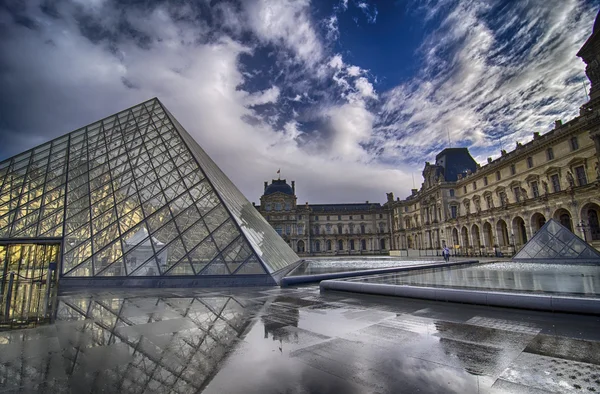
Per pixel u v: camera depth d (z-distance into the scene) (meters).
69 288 20.48
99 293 17.78
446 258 45.47
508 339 7.75
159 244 23.33
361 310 11.73
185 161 30.22
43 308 13.03
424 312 11.12
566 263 37.47
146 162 30.39
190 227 24.30
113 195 27.31
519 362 6.24
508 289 13.91
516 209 66.19
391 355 6.79
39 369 6.16
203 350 7.26
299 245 142.88
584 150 52.12
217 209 25.78
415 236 118.12
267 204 143.38
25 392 5.12
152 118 36.25
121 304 13.78
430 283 17.09
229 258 22.36
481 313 10.74
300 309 12.13
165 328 9.34
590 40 47.88
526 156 65.50
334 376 5.70
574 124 53.25
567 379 5.41
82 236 24.94
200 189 27.48
